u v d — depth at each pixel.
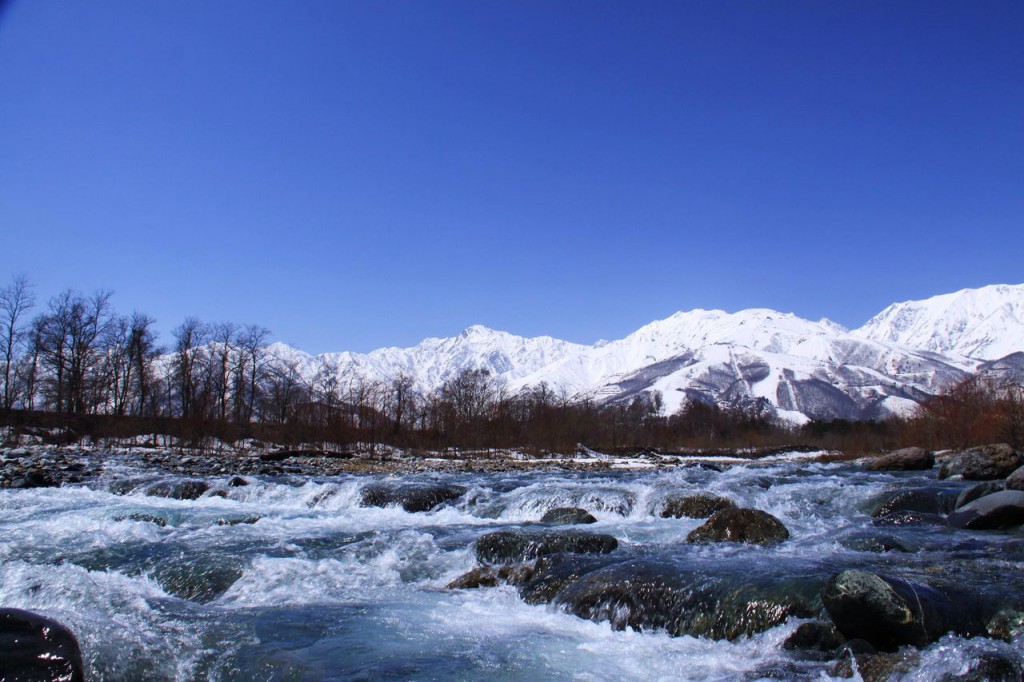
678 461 68.00
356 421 69.81
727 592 10.40
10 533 16.44
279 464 40.66
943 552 12.94
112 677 7.92
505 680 8.40
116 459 41.56
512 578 12.98
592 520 19.45
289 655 9.22
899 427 80.75
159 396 70.06
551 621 10.91
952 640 8.36
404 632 10.33
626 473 38.38
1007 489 18.56
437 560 14.52
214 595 12.41
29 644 7.10
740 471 37.97
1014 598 9.36
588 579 11.85
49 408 62.94
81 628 8.86
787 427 173.50
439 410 78.25
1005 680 7.22
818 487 24.06
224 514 20.88
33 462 35.34
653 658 9.11
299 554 14.84
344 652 9.41
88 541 15.59
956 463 27.75
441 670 8.76
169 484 26.53
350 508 23.55
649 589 10.97
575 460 65.12
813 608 9.60
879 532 15.38
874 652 8.35
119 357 67.75
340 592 12.59
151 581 13.16
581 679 8.42
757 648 9.21
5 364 60.31
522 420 82.69
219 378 72.06
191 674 8.55
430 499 23.88
